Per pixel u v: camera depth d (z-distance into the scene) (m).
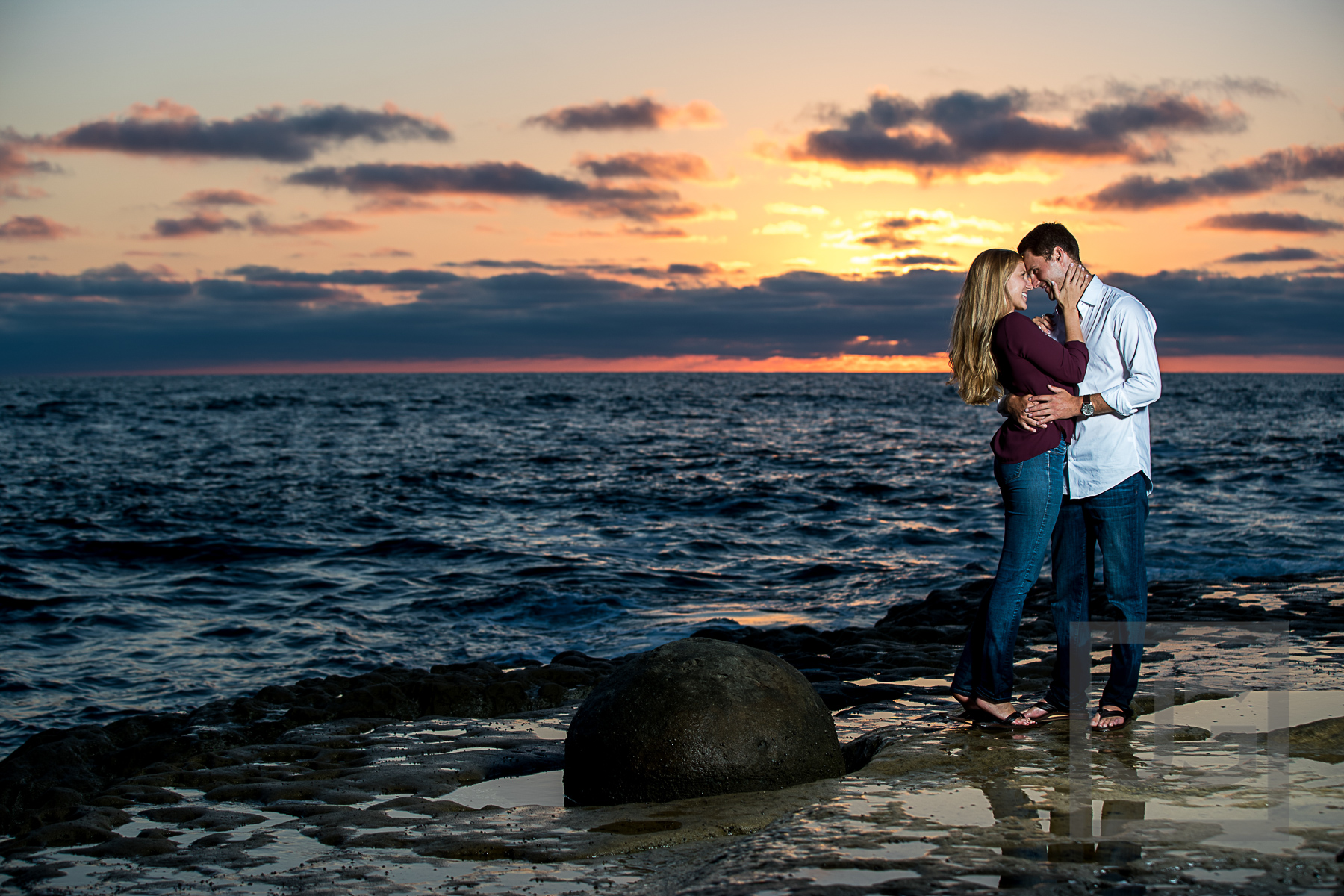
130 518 19.27
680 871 3.13
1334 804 3.38
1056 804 3.47
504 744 5.31
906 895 2.69
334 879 3.23
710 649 4.39
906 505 20.55
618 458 33.25
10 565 14.53
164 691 8.50
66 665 9.40
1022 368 4.42
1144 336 4.41
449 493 23.64
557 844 3.49
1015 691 5.64
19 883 3.34
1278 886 2.68
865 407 86.75
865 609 11.16
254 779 4.75
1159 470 24.92
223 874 3.34
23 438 42.91
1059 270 4.52
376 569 14.38
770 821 3.57
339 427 53.16
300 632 10.68
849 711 5.41
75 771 5.53
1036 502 4.50
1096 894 2.67
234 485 25.22
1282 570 11.62
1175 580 10.77
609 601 11.76
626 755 4.06
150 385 180.88
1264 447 32.47
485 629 10.74
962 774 3.89
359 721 6.01
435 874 3.24
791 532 17.34
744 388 165.88
